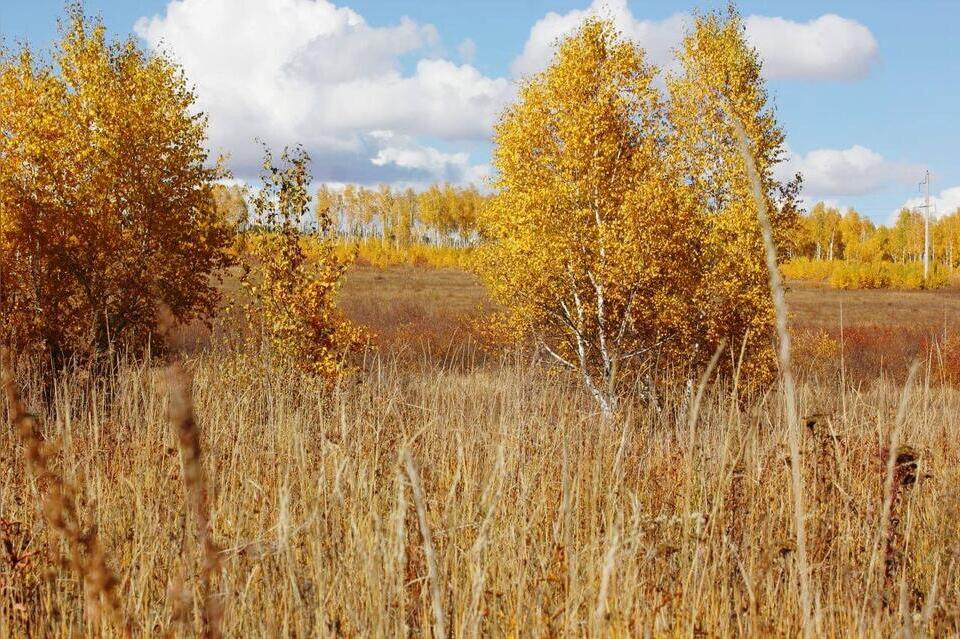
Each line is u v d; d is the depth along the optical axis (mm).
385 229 115125
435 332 22578
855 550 3676
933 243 102250
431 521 3367
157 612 2875
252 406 6363
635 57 14156
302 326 10039
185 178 14703
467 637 2535
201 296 15031
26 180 13375
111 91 14234
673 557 3264
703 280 13406
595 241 13195
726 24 14977
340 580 2951
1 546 3246
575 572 2646
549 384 5207
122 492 3941
